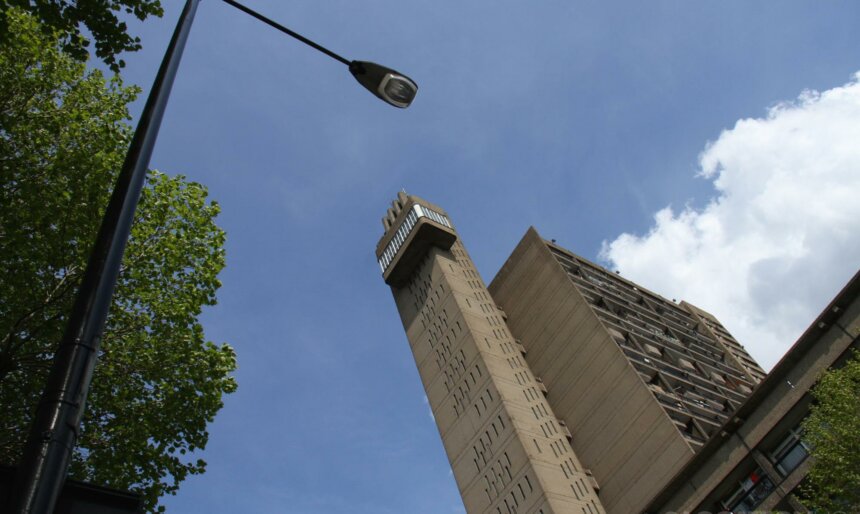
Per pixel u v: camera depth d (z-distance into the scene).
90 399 18.42
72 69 21.28
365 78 9.73
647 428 77.00
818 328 42.56
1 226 17.84
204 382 20.34
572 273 106.06
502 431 81.75
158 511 18.72
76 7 14.59
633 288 115.88
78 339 4.36
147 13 15.30
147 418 19.11
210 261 22.42
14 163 18.66
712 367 99.88
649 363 88.25
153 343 19.95
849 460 29.78
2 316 17.52
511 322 102.81
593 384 86.06
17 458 16.67
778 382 43.59
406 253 107.75
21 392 17.53
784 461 41.84
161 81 6.54
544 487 74.00
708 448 44.97
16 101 19.81
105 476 18.17
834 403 31.70
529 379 91.38
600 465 80.06
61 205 18.78
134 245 20.59
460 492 82.94
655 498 46.81
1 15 14.56
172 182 22.20
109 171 20.41
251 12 8.89
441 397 92.31
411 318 104.19
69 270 18.80
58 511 3.89
